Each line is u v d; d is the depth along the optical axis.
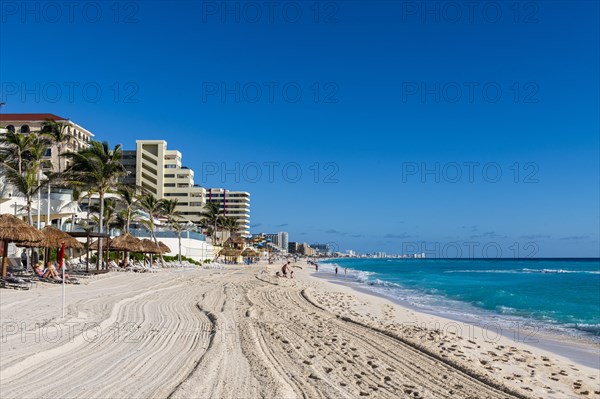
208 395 7.07
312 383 8.25
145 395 6.91
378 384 8.67
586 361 13.55
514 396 8.83
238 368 8.80
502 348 14.37
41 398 6.58
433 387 8.90
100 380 7.59
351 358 10.65
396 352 11.79
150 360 9.10
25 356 8.62
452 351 12.61
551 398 9.17
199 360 9.26
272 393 7.30
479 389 9.05
